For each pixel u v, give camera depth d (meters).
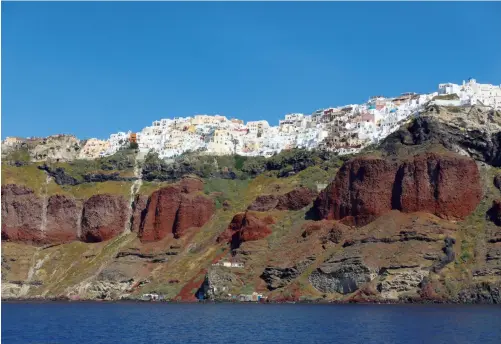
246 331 166.38
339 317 191.12
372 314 196.62
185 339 155.12
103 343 152.25
